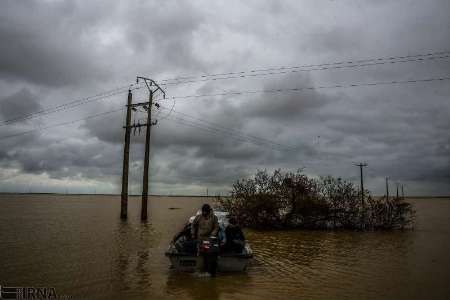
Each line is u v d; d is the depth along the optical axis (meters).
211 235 10.92
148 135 29.50
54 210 50.16
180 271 10.94
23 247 15.62
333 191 24.66
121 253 14.23
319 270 11.55
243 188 25.33
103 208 60.00
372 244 17.45
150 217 36.28
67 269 11.31
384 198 25.47
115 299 8.30
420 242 18.12
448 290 9.30
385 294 8.94
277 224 24.59
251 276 10.62
